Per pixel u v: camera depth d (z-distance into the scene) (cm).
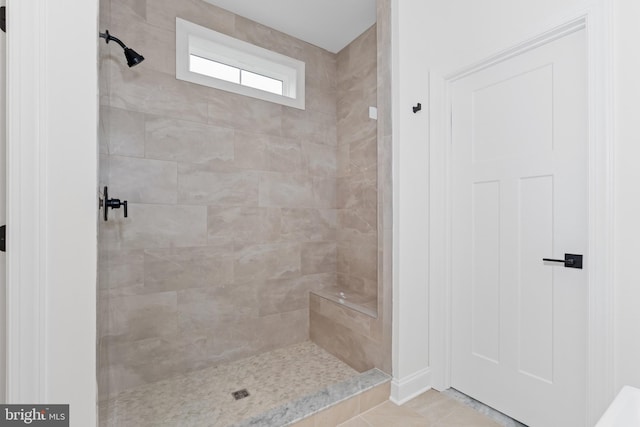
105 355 140
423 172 191
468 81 179
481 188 174
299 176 264
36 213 79
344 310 226
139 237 193
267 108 247
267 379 202
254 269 239
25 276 78
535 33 145
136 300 192
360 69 265
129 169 190
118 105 186
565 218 141
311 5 228
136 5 193
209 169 219
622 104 119
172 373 204
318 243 274
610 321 121
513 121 160
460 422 159
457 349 187
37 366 80
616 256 120
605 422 74
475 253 177
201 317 216
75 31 83
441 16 188
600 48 123
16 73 78
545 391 148
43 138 79
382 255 190
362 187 261
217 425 156
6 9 77
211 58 232
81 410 85
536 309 152
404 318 180
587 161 129
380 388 176
